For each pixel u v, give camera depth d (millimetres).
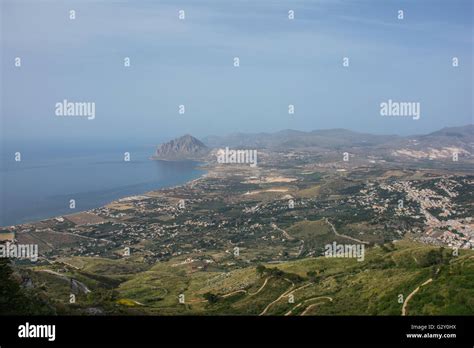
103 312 61844
